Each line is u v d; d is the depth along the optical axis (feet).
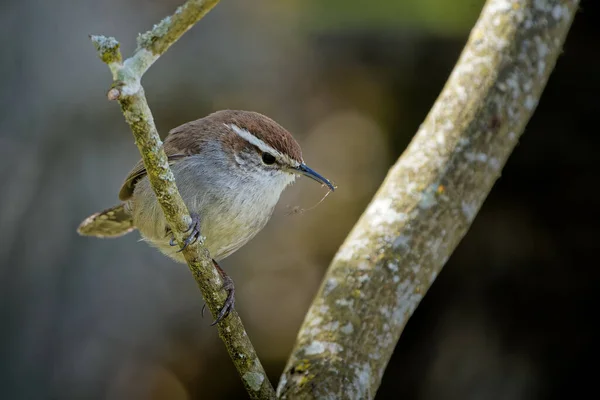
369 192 48.08
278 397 19.04
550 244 39.27
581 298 39.01
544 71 21.83
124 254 39.60
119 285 39.70
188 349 43.11
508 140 21.42
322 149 47.88
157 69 41.83
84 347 38.99
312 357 19.31
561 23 21.97
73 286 38.47
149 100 42.01
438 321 41.29
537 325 39.58
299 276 47.47
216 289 18.28
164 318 41.34
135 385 40.27
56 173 37.91
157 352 41.09
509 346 39.91
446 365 40.93
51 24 37.68
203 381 44.27
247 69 43.34
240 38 43.16
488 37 21.94
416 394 41.52
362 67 45.39
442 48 43.32
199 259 17.80
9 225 37.19
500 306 40.06
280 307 46.96
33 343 37.93
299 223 48.21
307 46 44.65
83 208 38.22
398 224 20.74
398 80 45.16
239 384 44.83
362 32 43.29
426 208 20.77
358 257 20.59
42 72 37.65
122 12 39.27
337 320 19.81
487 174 21.16
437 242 20.63
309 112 46.60
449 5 39.47
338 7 41.22
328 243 47.96
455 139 21.24
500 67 21.56
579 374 39.17
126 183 25.20
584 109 38.45
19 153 37.32
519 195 39.45
